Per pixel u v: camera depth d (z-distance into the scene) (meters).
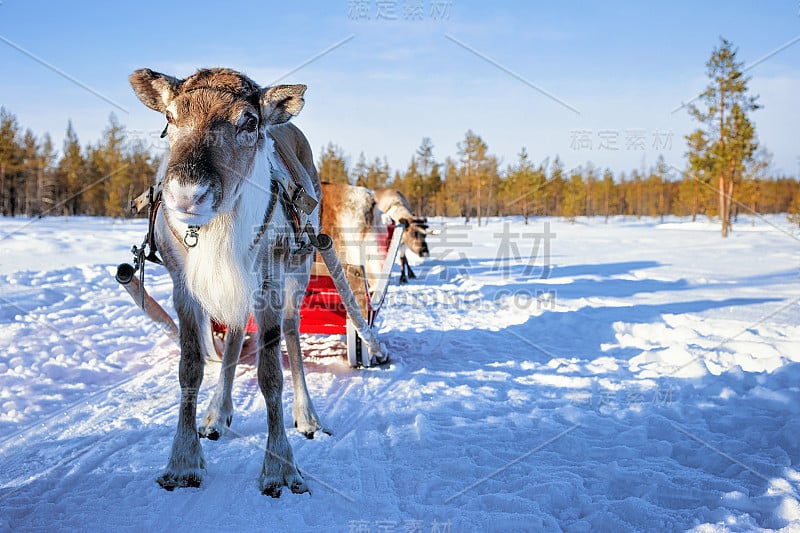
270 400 3.96
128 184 45.78
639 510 3.54
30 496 3.62
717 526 3.38
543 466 4.20
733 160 32.81
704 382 6.09
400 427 4.91
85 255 16.27
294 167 4.81
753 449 4.49
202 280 3.67
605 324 8.73
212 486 3.79
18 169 51.66
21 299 9.46
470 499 3.71
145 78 3.64
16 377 5.78
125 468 4.02
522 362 7.07
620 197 87.88
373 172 57.69
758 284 13.81
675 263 18.58
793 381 5.93
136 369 6.34
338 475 4.02
